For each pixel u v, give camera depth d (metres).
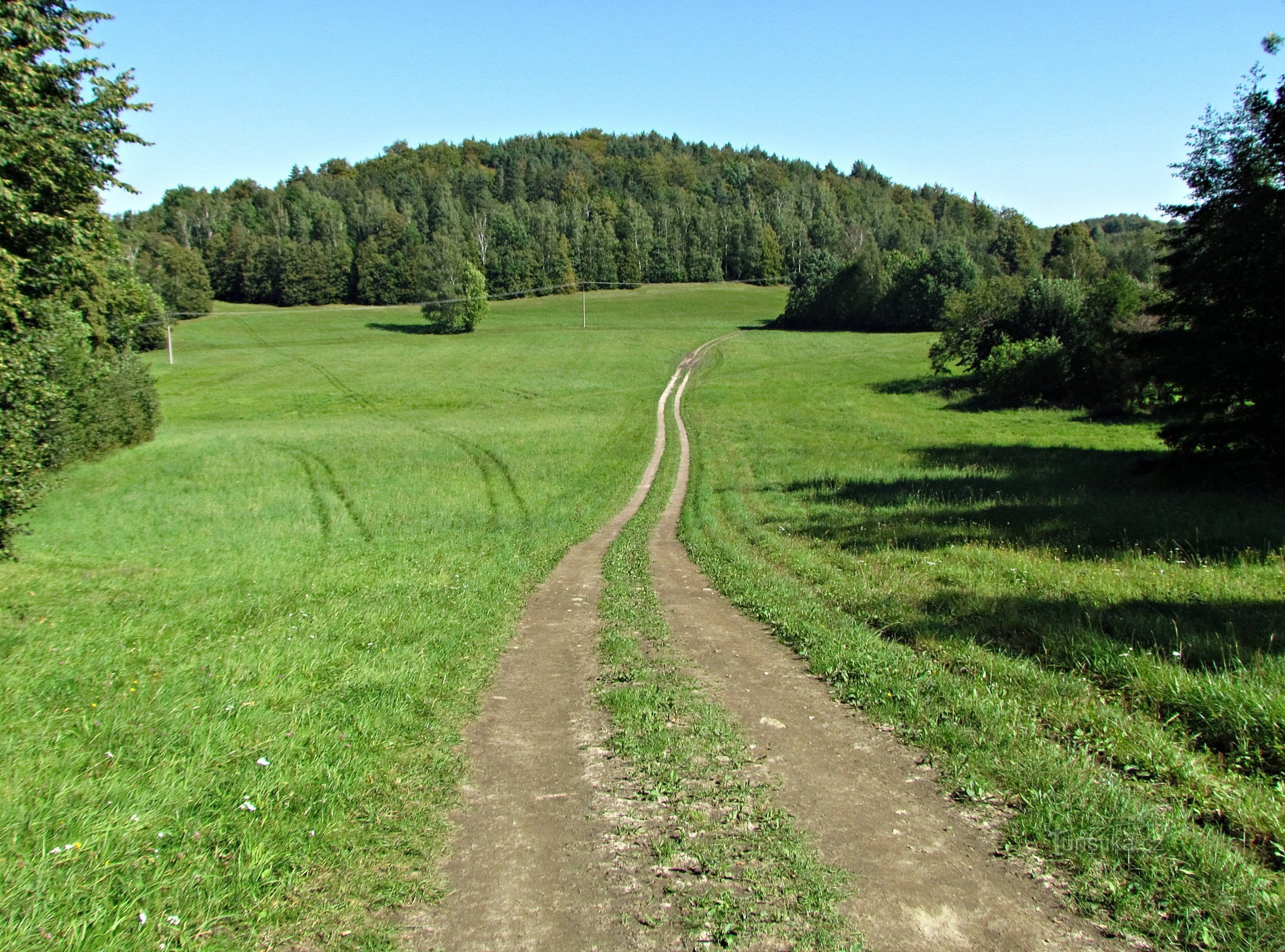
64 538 20.70
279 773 5.37
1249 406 19.62
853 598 10.75
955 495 20.27
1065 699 6.65
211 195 168.75
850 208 199.38
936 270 102.88
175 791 5.05
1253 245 18.62
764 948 3.67
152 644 9.24
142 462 35.88
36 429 15.94
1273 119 19.03
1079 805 4.83
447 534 19.83
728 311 134.88
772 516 19.62
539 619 10.92
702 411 52.62
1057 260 118.19
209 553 17.83
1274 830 4.52
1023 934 3.75
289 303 135.62
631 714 6.80
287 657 8.34
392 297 136.00
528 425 48.03
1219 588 10.12
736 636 9.51
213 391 69.69
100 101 16.14
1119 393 42.84
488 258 150.62
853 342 93.56
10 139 13.87
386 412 59.47
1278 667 6.80
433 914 4.02
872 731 6.34
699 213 177.12
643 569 14.32
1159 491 19.45
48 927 3.68
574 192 185.25
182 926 3.81
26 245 16.30
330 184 184.88
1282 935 3.65
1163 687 6.61
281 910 4.00
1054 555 12.98
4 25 13.48
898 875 4.27
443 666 8.26
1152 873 4.15
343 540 19.42
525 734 6.51
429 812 5.09
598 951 3.67
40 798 4.91
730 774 5.60
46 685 7.42
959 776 5.38
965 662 7.76
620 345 94.56
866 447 34.22
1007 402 48.84
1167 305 21.33
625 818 5.01
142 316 46.66
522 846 4.68
